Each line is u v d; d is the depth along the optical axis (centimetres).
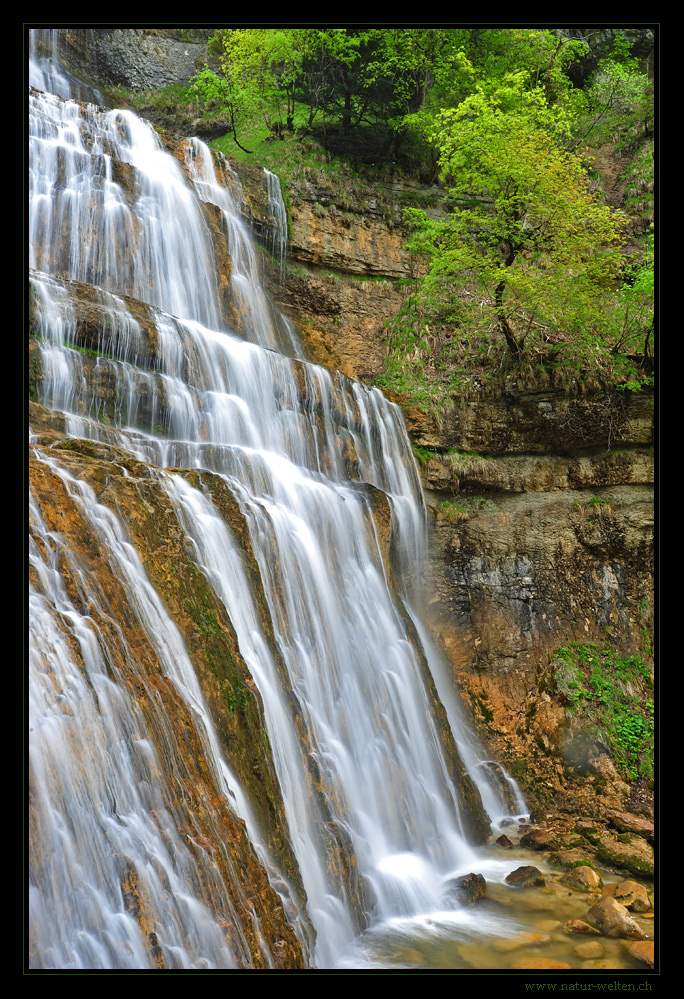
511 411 1878
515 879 1114
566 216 1812
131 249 1505
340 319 2062
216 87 2236
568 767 1561
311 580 1141
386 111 2317
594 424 1894
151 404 1180
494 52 2469
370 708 1168
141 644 757
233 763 806
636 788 1516
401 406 1791
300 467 1372
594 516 1884
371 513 1375
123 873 616
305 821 916
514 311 1855
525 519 1864
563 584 1848
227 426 1292
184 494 934
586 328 1898
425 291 1995
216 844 704
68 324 1123
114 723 676
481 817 1330
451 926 972
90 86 2552
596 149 2581
